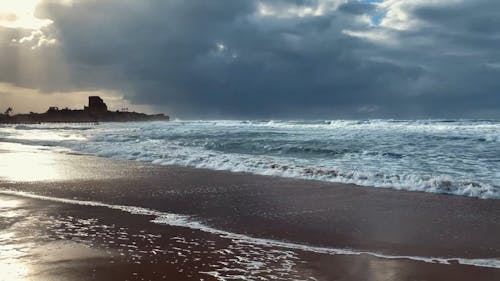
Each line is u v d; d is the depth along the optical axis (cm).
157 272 514
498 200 969
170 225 755
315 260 573
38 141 2934
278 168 1441
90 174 1398
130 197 1009
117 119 16162
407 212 859
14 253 579
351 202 955
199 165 1611
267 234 704
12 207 888
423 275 525
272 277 505
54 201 953
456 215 836
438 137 2534
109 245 624
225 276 504
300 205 925
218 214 842
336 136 2756
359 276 516
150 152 2008
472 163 1504
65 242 635
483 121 4522
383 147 2023
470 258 593
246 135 2969
